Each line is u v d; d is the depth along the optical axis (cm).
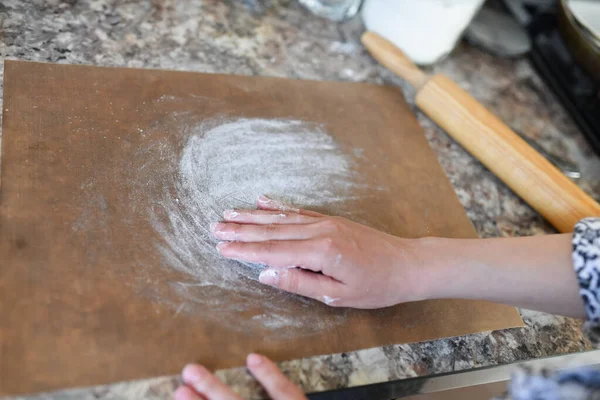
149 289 55
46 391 46
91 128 66
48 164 60
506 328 67
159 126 70
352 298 59
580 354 66
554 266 58
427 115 93
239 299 58
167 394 49
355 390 55
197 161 69
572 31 97
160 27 85
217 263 60
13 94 65
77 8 81
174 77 77
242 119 76
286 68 89
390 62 94
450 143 91
